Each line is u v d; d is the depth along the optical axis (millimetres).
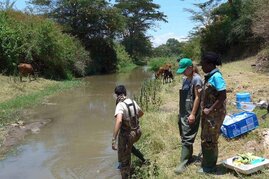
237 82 16922
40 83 23469
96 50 45438
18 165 8875
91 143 10625
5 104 16172
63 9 43594
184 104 7066
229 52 35219
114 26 45750
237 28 31625
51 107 16797
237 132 8172
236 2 34656
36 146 10445
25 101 17344
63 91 22938
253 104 10992
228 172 6648
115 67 47969
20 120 13742
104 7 44906
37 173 8320
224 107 6363
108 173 8125
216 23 37594
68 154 9633
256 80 17188
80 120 13883
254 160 6730
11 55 24391
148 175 6984
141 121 10602
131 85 26844
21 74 22391
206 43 38562
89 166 8641
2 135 11375
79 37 44500
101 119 14008
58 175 8156
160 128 9766
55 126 12922
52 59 29391
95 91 23281
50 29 28750
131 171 7523
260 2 25656
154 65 46781
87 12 43656
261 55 24062
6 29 24641
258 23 24078
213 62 6312
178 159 7656
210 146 6582
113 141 6871
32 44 26688
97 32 45906
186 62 6895
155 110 12672
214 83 6262
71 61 34531
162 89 18828
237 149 7750
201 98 6812
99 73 43531
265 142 7664
